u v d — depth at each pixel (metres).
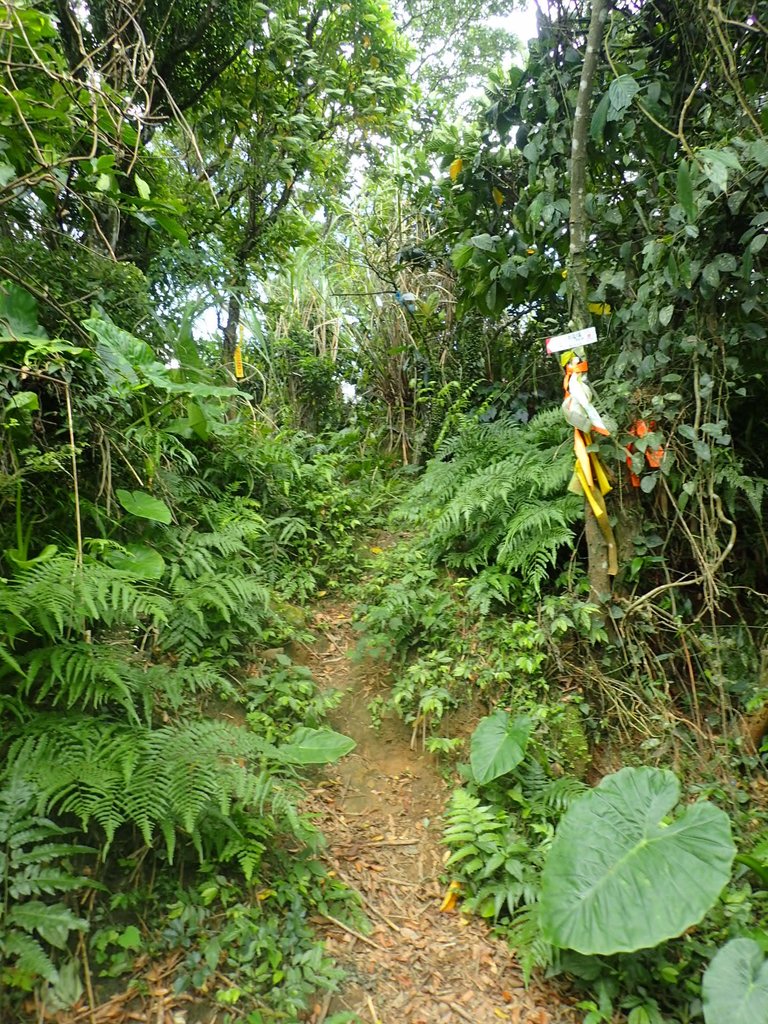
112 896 2.11
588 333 3.25
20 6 2.89
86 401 2.87
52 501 2.87
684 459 3.24
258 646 3.53
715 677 3.11
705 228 3.06
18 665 2.19
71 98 2.92
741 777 2.99
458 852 2.61
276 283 6.90
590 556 3.43
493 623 3.58
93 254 3.46
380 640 3.55
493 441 4.36
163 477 3.58
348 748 2.79
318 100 6.02
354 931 2.39
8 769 2.05
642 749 3.10
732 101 3.18
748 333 3.10
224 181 5.44
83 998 1.87
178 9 4.72
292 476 4.67
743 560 3.66
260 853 2.33
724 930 2.30
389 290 6.23
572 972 2.25
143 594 2.50
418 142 6.80
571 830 2.34
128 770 2.09
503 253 4.08
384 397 6.38
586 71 3.24
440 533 3.97
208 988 1.98
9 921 1.82
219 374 5.17
